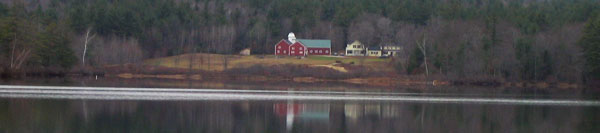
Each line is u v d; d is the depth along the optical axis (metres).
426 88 150.38
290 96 109.94
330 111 86.62
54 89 111.38
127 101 92.81
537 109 95.69
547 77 177.00
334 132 66.44
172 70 199.62
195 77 190.75
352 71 196.25
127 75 190.75
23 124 65.31
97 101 91.75
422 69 191.38
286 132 65.31
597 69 158.62
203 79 181.12
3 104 84.50
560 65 175.75
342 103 99.19
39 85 126.44
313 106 92.94
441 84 173.88
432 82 176.00
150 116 74.75
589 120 81.81
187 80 171.25
